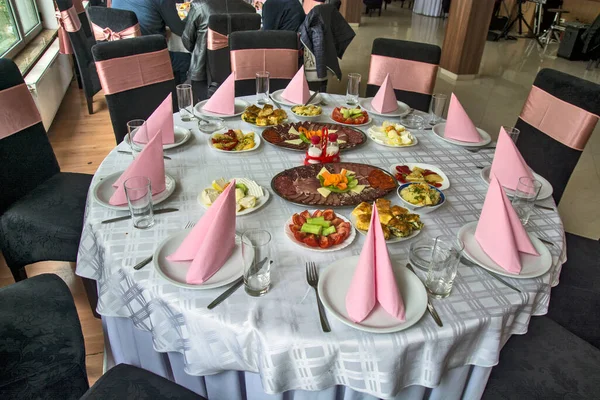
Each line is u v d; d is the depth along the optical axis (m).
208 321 0.92
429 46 2.32
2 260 2.17
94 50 1.98
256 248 0.96
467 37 5.18
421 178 1.44
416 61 2.35
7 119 1.68
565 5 7.84
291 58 2.47
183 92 1.85
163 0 3.51
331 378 0.92
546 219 1.31
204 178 1.42
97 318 1.79
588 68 6.22
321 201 1.28
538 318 1.32
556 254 1.16
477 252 1.13
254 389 1.04
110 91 2.06
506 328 1.00
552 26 7.43
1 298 1.30
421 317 0.93
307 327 0.90
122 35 3.32
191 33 3.37
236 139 1.63
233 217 1.06
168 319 0.97
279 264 1.06
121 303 1.07
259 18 3.19
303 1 4.83
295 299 0.96
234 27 3.11
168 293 0.96
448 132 1.78
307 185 1.36
